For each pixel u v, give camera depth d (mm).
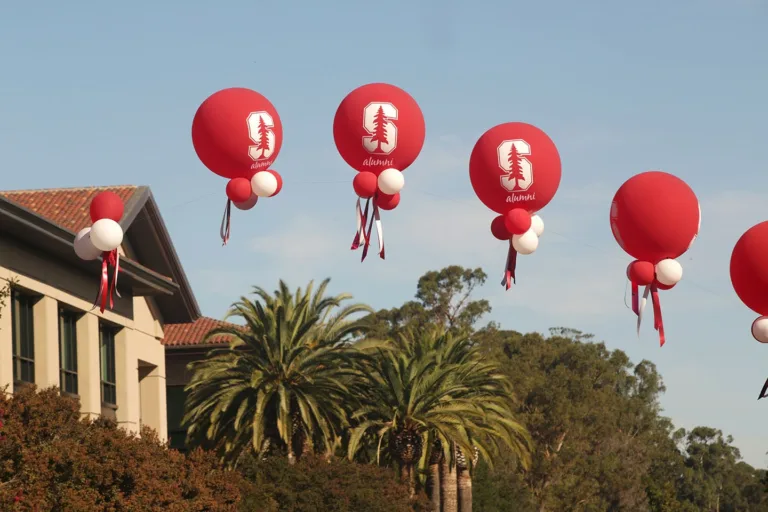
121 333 34844
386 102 15609
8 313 27500
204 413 42219
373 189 15852
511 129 15688
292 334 41969
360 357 42438
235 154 15664
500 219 16406
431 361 43062
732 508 125562
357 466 36562
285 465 35156
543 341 94062
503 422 45500
